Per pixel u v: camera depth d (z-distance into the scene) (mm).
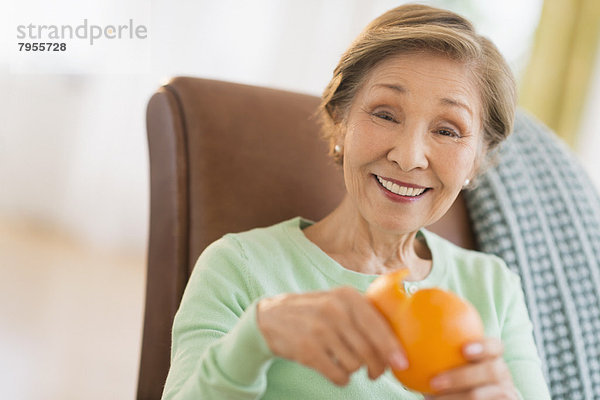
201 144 1212
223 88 1278
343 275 1085
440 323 654
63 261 3299
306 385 986
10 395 2037
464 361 651
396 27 1026
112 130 3488
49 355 2355
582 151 2695
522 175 1489
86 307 2822
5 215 3553
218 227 1191
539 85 2760
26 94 3459
